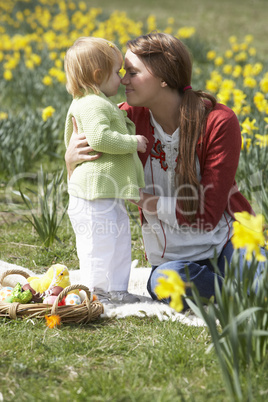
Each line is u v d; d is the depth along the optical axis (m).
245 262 3.19
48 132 9.30
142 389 3.03
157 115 4.32
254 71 12.47
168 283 2.70
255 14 30.28
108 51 4.24
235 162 4.20
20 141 8.65
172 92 4.23
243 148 7.07
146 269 5.25
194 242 4.34
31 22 24.12
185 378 3.14
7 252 5.88
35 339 3.69
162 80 4.15
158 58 4.11
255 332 2.91
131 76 4.24
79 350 3.55
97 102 4.16
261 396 2.86
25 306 4.04
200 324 3.94
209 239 4.32
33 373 3.23
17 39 15.90
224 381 2.86
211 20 28.83
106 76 4.28
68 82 4.36
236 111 8.30
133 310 4.22
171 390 2.99
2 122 9.08
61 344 3.61
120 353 3.54
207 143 4.17
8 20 25.14
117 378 3.14
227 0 35.34
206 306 4.24
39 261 5.62
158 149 4.38
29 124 9.40
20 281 4.86
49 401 2.90
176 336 3.67
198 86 13.78
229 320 2.96
